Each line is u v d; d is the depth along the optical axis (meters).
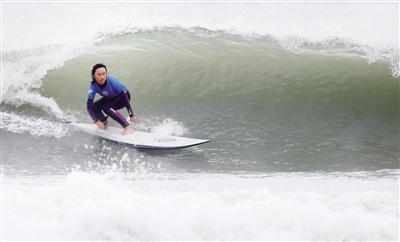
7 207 12.43
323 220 12.02
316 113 28.22
